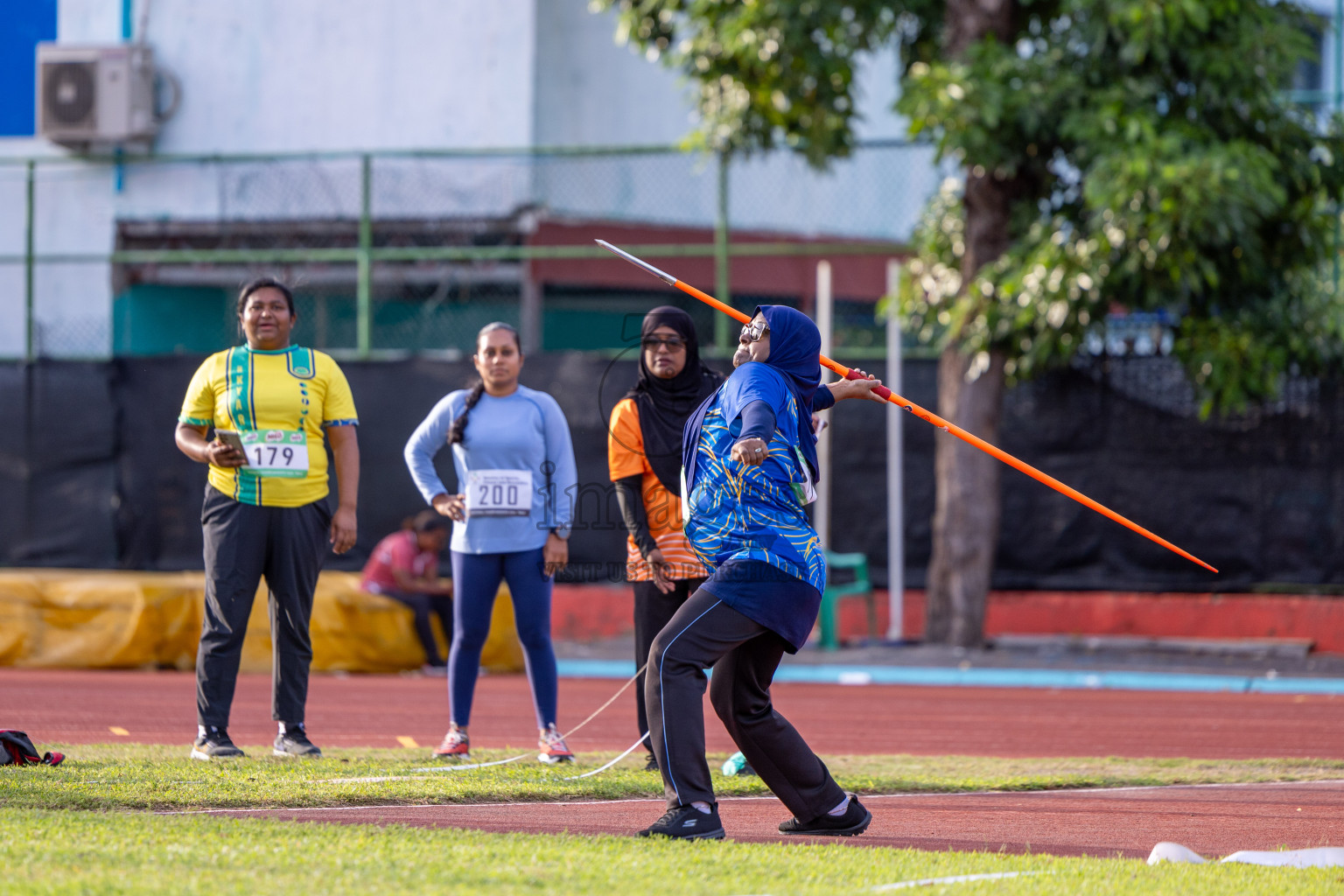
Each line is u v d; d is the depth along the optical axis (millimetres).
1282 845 12844
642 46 36500
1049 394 35188
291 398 16844
